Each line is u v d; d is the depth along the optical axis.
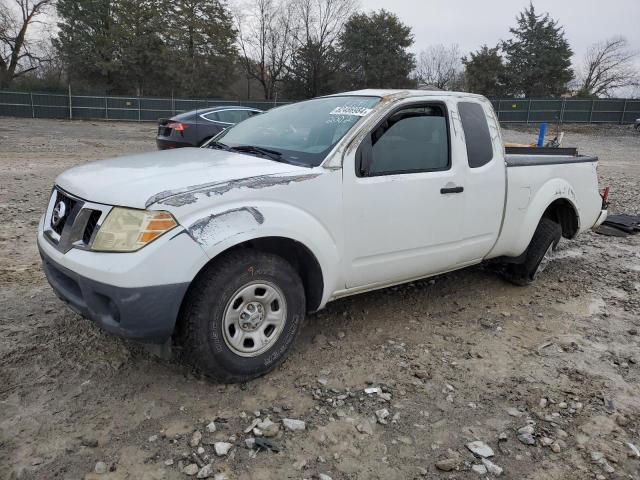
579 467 2.70
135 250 2.72
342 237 3.45
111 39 43.69
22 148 15.49
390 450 2.75
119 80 44.91
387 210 3.63
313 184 3.26
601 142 29.50
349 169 3.45
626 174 15.09
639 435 2.97
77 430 2.75
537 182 4.83
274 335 3.25
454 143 4.06
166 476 2.48
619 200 10.38
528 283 5.26
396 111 3.75
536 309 4.67
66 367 3.29
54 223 3.23
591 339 4.12
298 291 3.29
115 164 3.49
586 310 4.70
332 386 3.28
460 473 2.62
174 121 11.65
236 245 3.08
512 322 4.38
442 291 4.96
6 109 34.34
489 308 4.64
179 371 3.32
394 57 49.97
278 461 2.62
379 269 3.74
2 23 44.56
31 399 2.97
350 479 2.54
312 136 3.71
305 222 3.21
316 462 2.63
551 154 5.70
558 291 5.14
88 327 3.78
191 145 11.62
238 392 3.15
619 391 3.39
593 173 5.62
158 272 2.71
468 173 4.13
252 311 3.12
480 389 3.35
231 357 3.07
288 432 2.83
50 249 3.10
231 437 2.76
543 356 3.81
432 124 3.98
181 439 2.73
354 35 49.53
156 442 2.70
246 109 12.60
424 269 4.05
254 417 2.93
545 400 3.25
